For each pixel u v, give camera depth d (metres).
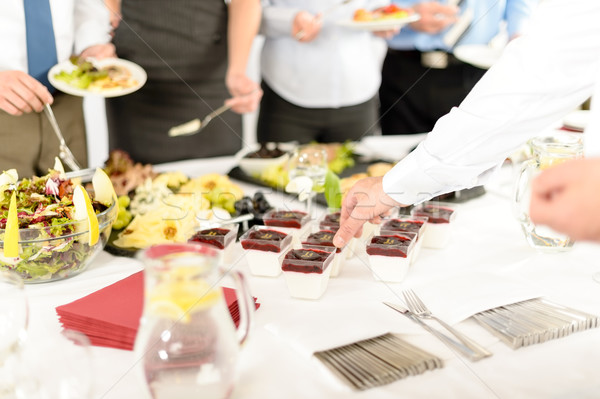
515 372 0.73
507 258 1.11
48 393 0.59
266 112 2.20
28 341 0.66
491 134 0.92
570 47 0.87
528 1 1.97
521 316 0.85
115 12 1.89
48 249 0.95
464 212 1.38
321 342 0.76
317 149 1.43
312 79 2.10
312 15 1.99
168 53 2.02
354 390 0.68
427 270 1.06
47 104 1.54
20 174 1.63
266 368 0.74
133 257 1.12
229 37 2.00
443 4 2.05
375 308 0.87
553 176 0.48
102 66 1.68
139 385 0.67
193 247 0.68
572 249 1.14
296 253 0.97
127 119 2.15
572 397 0.69
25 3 1.55
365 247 1.10
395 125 2.24
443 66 2.15
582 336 0.82
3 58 1.56
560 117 0.94
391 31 2.04
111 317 0.80
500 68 0.92
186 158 2.17
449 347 0.77
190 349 0.61
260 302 0.94
